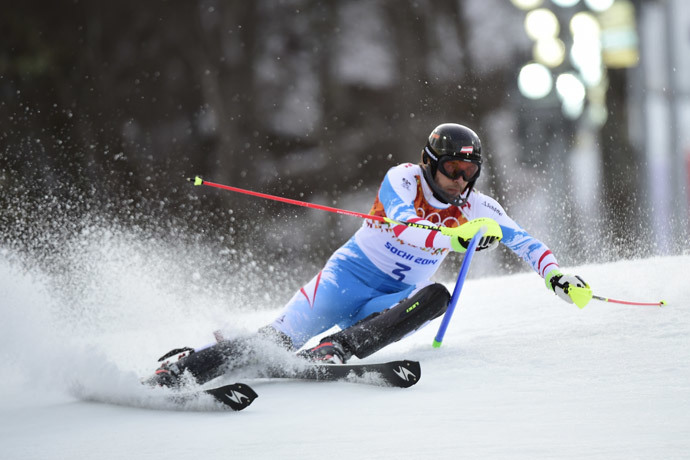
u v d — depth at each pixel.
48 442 10.49
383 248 15.21
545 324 16.02
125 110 74.88
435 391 12.09
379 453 8.98
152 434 10.53
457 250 13.91
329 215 71.06
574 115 58.88
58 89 73.12
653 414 10.02
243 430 10.41
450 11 80.38
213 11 77.88
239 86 78.06
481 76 78.88
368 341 14.03
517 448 8.87
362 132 78.94
